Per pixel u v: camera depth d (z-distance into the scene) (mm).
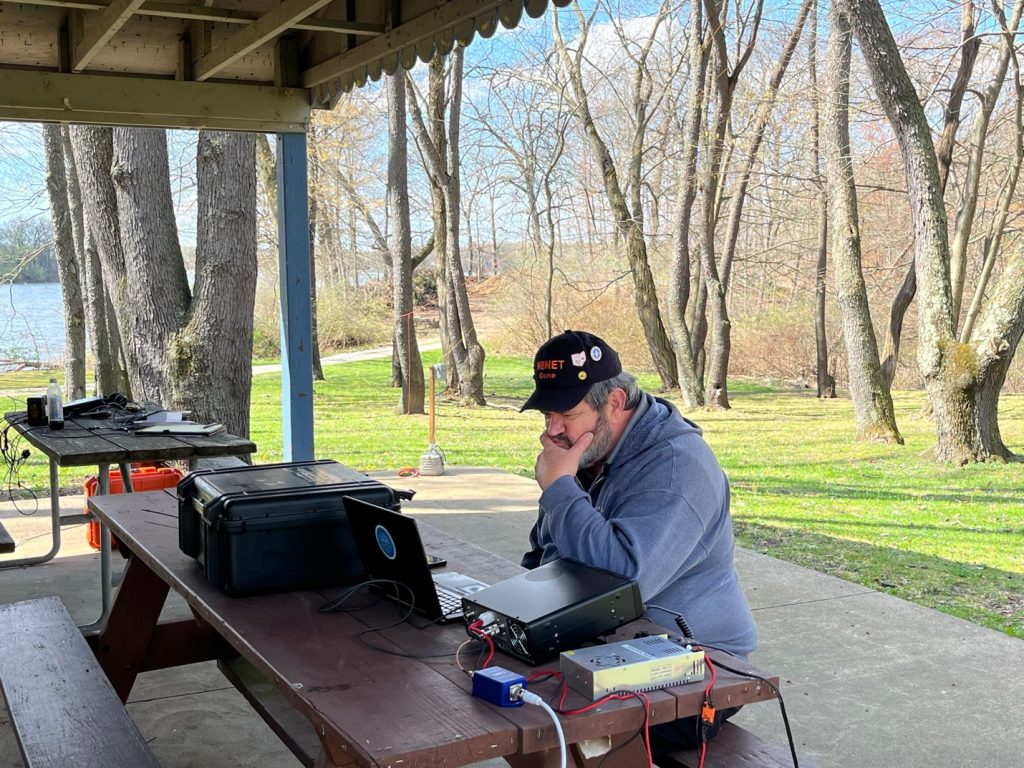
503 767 3010
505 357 30484
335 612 2111
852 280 15102
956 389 12039
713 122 20578
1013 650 4168
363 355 32406
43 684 2598
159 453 4195
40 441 4438
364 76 4797
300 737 2537
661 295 27359
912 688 3744
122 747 2230
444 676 1733
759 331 26391
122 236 7184
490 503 7430
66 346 13070
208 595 2229
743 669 1791
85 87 5121
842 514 9172
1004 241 19750
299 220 5688
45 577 5168
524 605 1824
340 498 2301
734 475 12164
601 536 1985
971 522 8680
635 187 23594
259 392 22453
